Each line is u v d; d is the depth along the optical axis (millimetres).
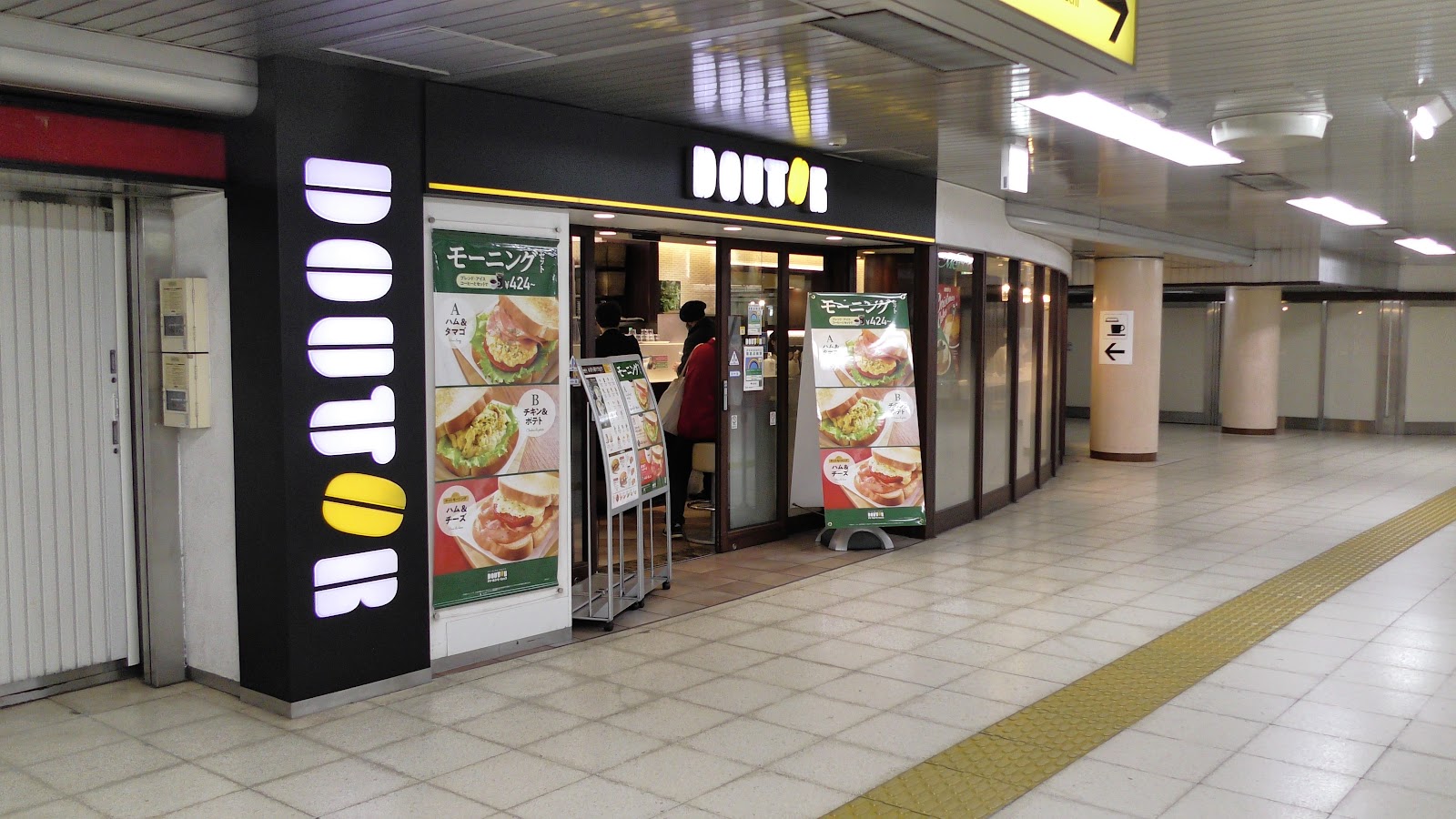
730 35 4434
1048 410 12805
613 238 7676
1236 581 7363
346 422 4844
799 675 5297
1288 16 4477
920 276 8805
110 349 5098
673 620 6301
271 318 4641
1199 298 20234
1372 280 17938
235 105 4594
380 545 5000
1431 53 5055
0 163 4105
